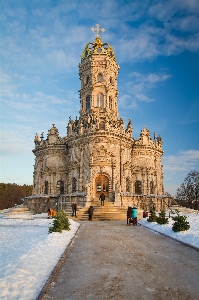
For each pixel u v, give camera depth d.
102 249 17.31
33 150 68.19
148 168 60.81
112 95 63.38
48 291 9.97
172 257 15.20
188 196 100.62
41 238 20.42
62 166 62.09
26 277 10.49
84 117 61.09
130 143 59.22
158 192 63.53
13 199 144.00
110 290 10.08
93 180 51.69
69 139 57.88
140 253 16.16
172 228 23.11
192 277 11.63
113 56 65.06
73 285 10.64
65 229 23.94
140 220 36.38
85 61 64.50
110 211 43.38
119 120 58.47
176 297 9.42
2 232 25.62
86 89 63.41
